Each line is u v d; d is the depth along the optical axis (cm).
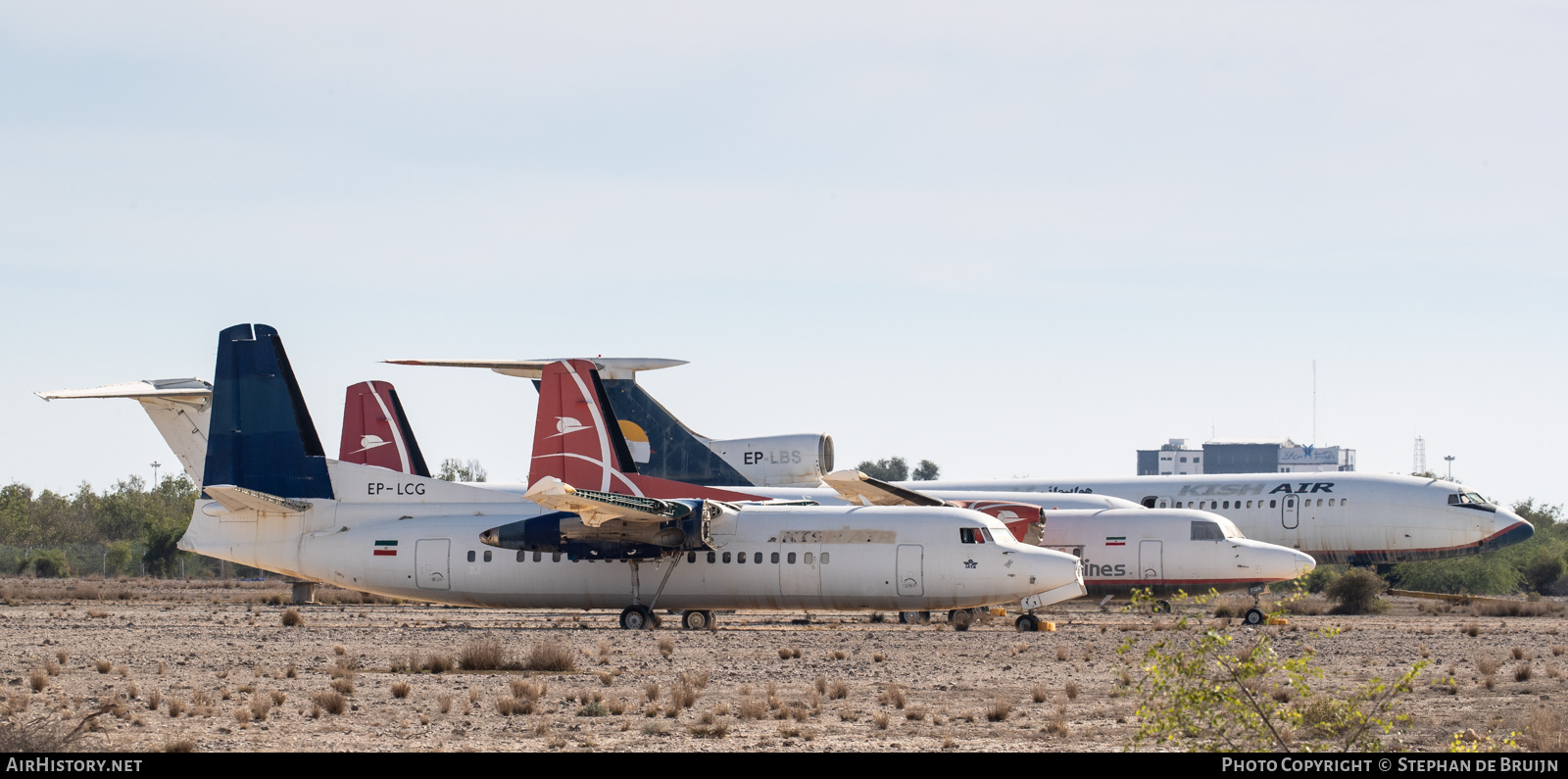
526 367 17675
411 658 9869
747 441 18588
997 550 13825
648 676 9362
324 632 13488
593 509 13212
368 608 19525
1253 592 15775
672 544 13875
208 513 15212
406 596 14912
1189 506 19825
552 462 15075
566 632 13525
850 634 13362
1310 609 19775
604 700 7900
